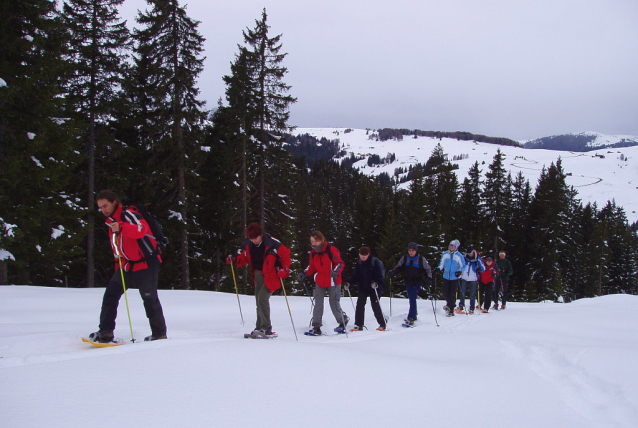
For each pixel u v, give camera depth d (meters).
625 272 56.31
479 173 45.53
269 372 3.41
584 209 64.06
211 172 25.75
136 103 20.00
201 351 3.91
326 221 53.62
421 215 34.75
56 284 20.70
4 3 12.25
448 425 2.62
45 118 13.52
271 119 23.73
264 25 23.59
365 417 2.64
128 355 3.74
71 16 17.00
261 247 5.91
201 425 2.33
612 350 4.84
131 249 4.71
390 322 8.97
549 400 3.23
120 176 19.61
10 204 13.20
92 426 2.23
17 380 2.96
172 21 18.91
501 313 10.25
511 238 42.53
